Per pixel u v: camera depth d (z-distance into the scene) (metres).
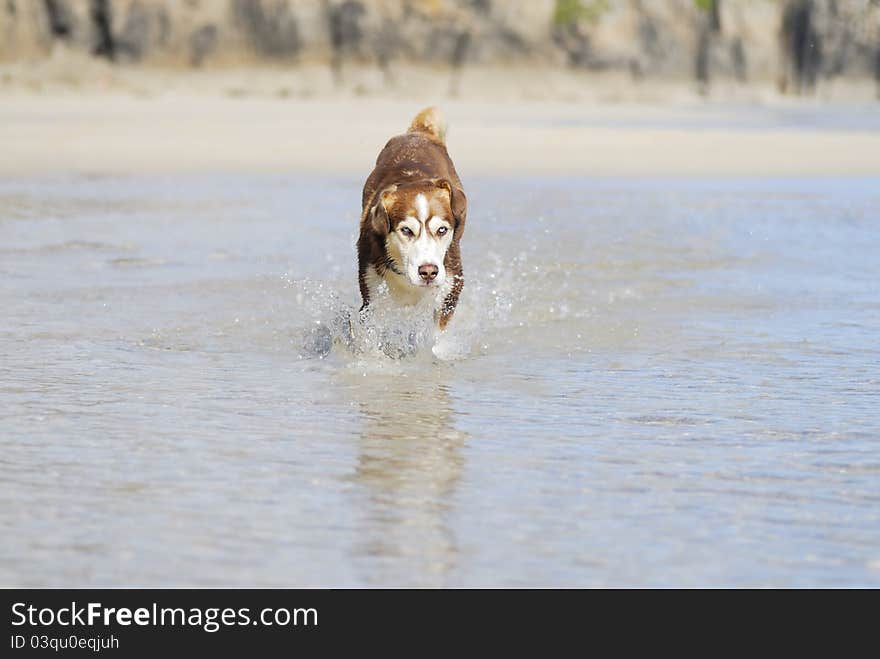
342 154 35.00
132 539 6.49
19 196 23.72
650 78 90.06
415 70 83.94
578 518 6.88
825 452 8.24
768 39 93.50
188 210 22.27
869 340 12.20
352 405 9.52
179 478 7.53
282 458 7.99
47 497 7.13
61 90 72.81
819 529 6.73
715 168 32.81
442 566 6.18
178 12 80.38
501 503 7.12
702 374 10.73
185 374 10.55
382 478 7.57
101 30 80.00
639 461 8.00
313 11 82.19
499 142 39.31
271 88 80.56
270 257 17.16
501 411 9.37
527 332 12.57
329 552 6.34
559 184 28.02
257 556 6.28
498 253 17.31
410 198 11.23
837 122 58.44
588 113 64.69
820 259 17.53
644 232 19.89
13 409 9.20
